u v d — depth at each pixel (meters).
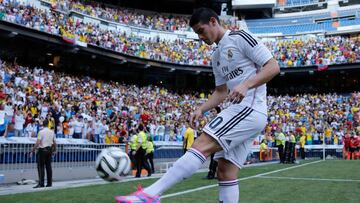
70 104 20.33
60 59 30.58
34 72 22.89
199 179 10.05
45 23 25.61
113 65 34.28
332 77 37.81
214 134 2.80
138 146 11.71
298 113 31.45
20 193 7.23
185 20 42.91
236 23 44.56
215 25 3.03
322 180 9.45
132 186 8.47
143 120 20.16
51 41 25.73
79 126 16.14
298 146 24.62
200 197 6.39
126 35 34.41
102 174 2.92
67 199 6.36
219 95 3.35
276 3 48.47
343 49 34.56
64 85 23.67
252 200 6.18
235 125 2.86
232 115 2.89
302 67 35.19
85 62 32.41
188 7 45.06
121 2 42.16
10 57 27.06
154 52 33.94
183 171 2.65
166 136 20.84
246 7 45.97
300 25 43.41
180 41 37.34
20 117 13.55
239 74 2.99
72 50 27.97
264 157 20.69
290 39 41.50
